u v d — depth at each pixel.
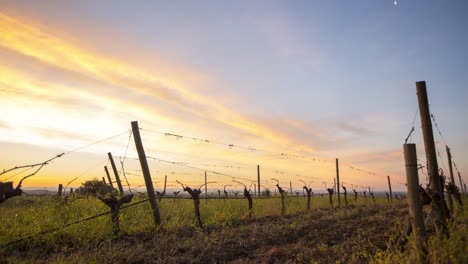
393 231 9.99
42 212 11.49
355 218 14.80
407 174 5.70
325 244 9.30
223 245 9.12
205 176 22.42
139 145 11.52
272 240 9.91
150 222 11.42
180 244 9.22
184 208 15.03
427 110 7.11
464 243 5.59
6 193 7.32
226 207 16.12
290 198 23.38
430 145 7.01
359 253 7.55
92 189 20.31
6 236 8.88
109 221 10.43
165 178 21.62
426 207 14.52
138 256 7.97
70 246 9.02
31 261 7.40
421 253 5.42
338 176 27.55
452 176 19.45
